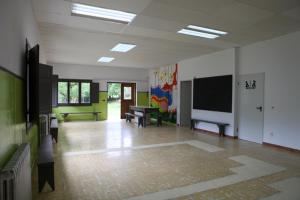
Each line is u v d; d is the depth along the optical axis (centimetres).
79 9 391
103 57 873
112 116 1279
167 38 574
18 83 251
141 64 1059
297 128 509
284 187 323
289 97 527
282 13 396
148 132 780
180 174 373
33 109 286
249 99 637
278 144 554
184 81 939
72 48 704
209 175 369
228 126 696
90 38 577
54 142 597
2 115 178
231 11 388
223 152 515
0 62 174
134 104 1244
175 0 345
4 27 187
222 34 537
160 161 443
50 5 365
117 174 371
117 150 526
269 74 577
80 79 1096
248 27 478
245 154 498
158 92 1144
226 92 704
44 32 524
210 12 393
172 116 998
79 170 388
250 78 634
